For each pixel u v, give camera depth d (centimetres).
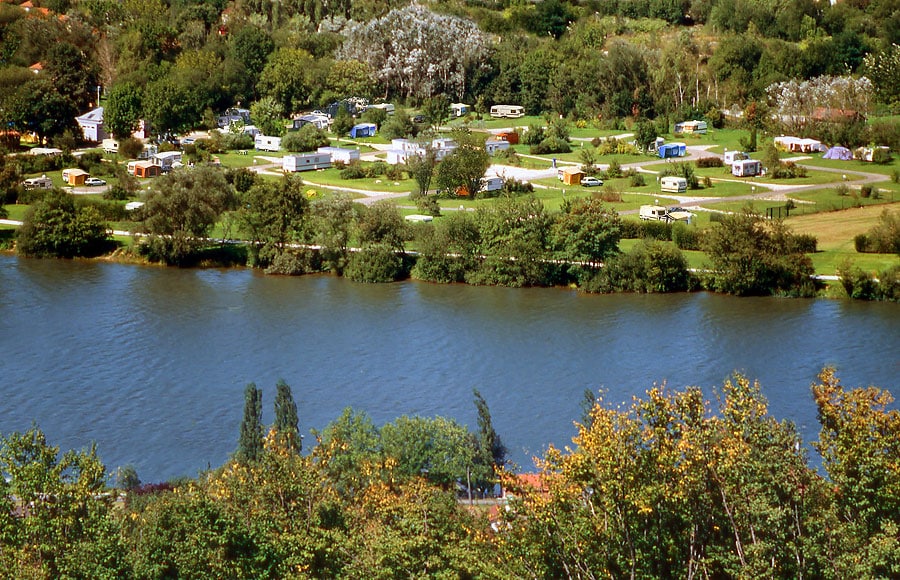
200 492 6475
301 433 9944
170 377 11419
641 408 6341
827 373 6706
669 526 5950
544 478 6228
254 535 6209
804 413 10219
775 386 10994
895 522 5869
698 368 11544
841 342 12312
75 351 12150
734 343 12312
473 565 5909
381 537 6172
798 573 5697
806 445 9094
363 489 7381
